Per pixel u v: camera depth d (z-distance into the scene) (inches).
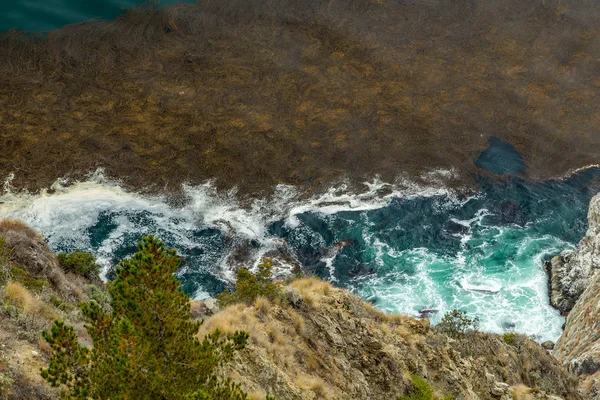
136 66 2891.2
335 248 2169.0
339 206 2321.6
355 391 908.6
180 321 592.1
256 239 2164.1
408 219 2304.4
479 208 2381.9
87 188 2272.4
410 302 2006.6
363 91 2888.8
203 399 524.7
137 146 2479.1
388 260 2151.8
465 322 1358.3
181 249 2087.8
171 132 2564.0
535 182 2511.1
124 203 2231.8
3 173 2276.1
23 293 801.6
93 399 546.0
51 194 2222.0
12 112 2564.0
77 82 2763.3
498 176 2524.6
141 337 562.3
